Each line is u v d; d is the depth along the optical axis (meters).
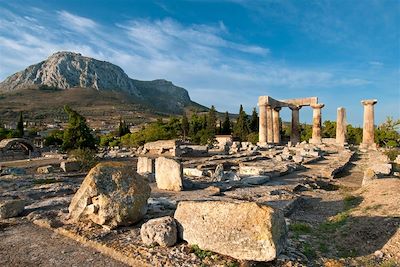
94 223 8.95
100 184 8.99
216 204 7.19
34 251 7.69
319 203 14.38
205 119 83.12
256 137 61.56
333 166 24.92
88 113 178.12
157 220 7.80
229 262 6.53
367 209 11.57
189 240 7.45
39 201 12.93
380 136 56.50
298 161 28.06
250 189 15.92
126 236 8.21
